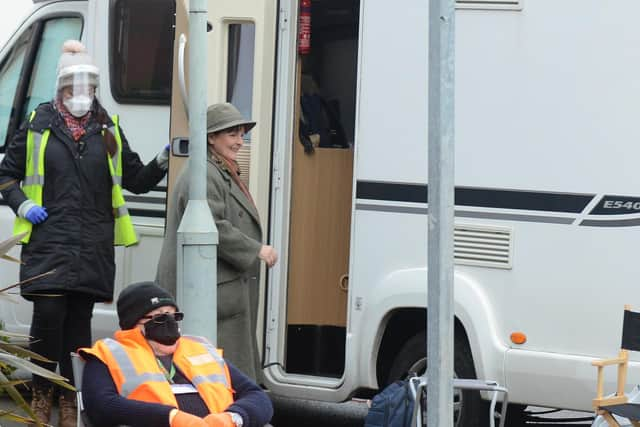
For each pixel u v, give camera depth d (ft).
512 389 66.03
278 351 73.97
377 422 58.59
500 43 66.74
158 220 79.61
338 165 74.59
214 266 60.64
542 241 65.72
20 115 87.92
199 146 60.44
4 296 56.49
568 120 65.31
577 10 65.31
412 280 68.49
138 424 48.98
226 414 50.03
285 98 73.92
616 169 64.34
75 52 72.23
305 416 82.23
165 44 80.74
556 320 65.36
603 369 59.82
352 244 70.33
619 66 64.39
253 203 68.03
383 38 69.82
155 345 51.67
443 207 42.39
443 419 42.52
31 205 70.33
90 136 71.92
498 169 66.64
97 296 71.87
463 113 67.41
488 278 66.80
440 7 42.24
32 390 73.41
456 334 68.44
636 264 63.93
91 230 71.46
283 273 73.97
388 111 69.67
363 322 69.97
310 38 75.00
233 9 73.77
